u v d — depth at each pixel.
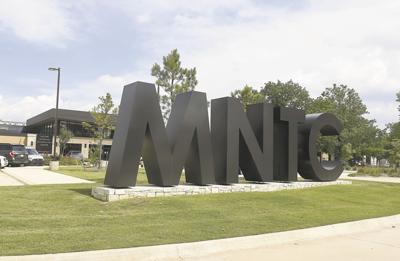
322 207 13.42
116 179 12.66
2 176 22.92
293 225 10.15
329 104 58.81
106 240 7.61
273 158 18.42
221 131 15.80
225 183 15.53
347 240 9.24
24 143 67.38
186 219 10.20
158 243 7.59
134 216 10.23
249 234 8.84
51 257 6.37
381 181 26.91
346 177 32.12
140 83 13.12
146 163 14.52
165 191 13.23
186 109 14.35
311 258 7.47
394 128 58.66
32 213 10.10
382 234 10.11
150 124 13.31
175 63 27.88
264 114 17.00
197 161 14.84
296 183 17.69
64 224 8.99
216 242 7.93
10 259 6.18
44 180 19.61
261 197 14.14
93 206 11.30
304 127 19.16
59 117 64.75
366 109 72.25
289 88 66.56
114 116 35.69
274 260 7.22
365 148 69.62
